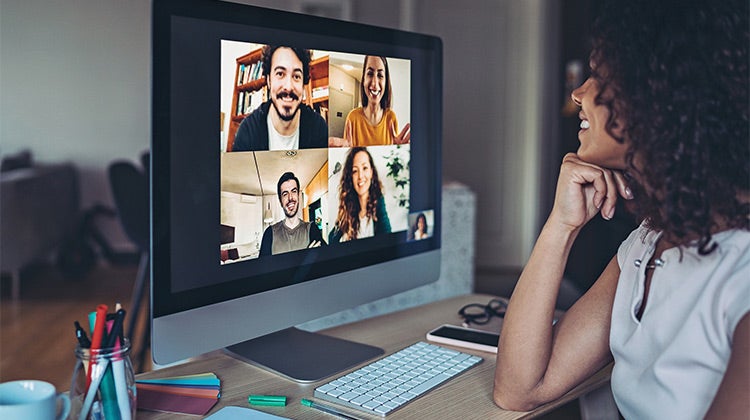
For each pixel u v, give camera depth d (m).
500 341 1.03
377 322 1.40
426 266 1.45
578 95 0.96
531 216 5.85
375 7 6.07
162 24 0.93
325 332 1.32
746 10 0.82
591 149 0.98
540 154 5.72
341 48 1.19
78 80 6.14
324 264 1.19
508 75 5.82
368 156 1.27
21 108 6.10
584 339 1.02
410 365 1.12
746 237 0.82
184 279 0.98
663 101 0.81
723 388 0.76
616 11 0.86
